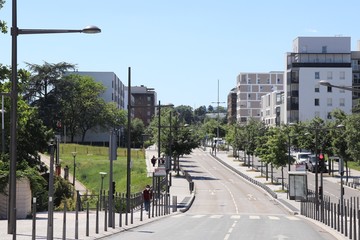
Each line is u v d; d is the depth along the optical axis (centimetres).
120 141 15688
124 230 2733
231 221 3631
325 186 8031
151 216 3906
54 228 2530
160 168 5300
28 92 12812
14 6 2122
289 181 6475
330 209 3625
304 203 4797
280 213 5094
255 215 4569
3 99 3988
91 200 4884
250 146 11444
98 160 9394
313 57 13675
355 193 7131
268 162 8512
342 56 13675
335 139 8219
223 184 8588
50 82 13050
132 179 7750
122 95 18700
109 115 13888
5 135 4319
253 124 13038
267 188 7519
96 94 13662
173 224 3256
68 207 4194
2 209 3086
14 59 2142
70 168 8550
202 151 16475
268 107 17075
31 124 4809
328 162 10175
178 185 8138
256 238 2464
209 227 3052
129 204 4012
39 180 3603
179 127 9269
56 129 12712
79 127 13725
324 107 13525
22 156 4741
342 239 2506
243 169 11131
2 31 3666
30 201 3256
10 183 2138
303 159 10375
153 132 10388
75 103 13425
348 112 13475
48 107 12800
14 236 1800
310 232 2881
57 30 2084
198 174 10156
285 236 2597
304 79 13575
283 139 8294
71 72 15212
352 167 10981
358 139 7500
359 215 2292
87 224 2247
